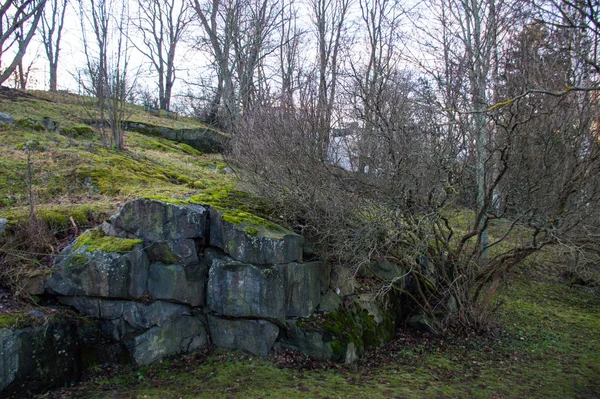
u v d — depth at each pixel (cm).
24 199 664
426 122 616
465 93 687
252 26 1459
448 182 619
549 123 616
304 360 541
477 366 590
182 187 802
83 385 450
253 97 1018
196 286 545
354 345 576
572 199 641
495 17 775
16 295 481
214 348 543
